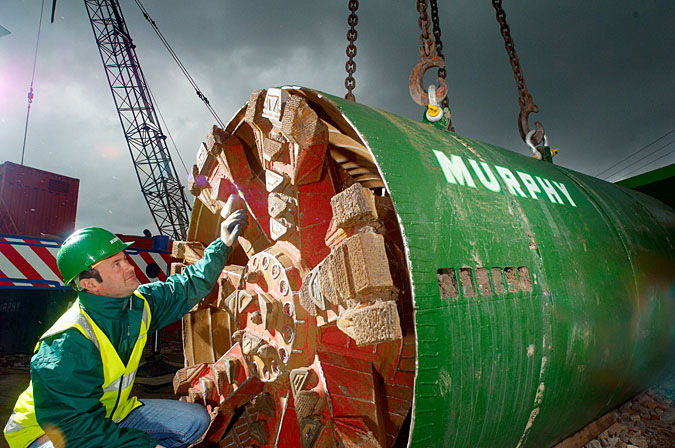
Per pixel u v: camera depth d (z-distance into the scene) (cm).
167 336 1148
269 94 254
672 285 376
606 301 289
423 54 391
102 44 2981
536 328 227
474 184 243
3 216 1432
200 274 271
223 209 313
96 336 192
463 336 185
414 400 167
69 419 176
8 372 697
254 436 298
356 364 239
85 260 193
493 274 217
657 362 364
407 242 177
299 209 252
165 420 242
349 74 414
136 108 3055
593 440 335
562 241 276
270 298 246
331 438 223
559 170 389
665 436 336
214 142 294
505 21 554
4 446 371
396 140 221
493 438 217
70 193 1666
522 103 531
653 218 426
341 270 185
